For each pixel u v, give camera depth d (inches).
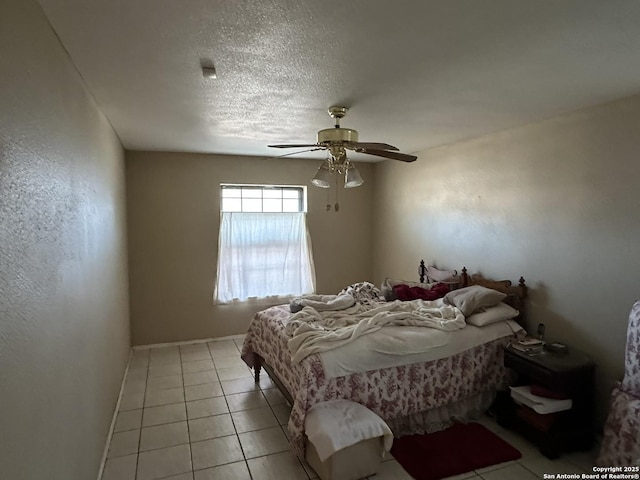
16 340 45.8
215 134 144.4
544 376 102.8
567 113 116.0
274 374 127.0
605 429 92.2
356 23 62.2
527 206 130.3
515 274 135.2
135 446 106.8
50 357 58.3
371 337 109.0
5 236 43.1
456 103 106.0
